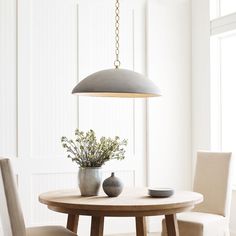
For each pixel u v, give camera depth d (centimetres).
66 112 557
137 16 602
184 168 619
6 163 321
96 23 576
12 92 529
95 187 364
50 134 546
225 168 427
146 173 599
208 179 437
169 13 616
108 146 372
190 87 626
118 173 583
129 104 593
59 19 555
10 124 527
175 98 616
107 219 574
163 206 324
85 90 356
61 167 549
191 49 627
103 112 577
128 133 591
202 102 605
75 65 563
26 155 532
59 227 368
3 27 527
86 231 562
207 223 397
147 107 600
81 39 566
